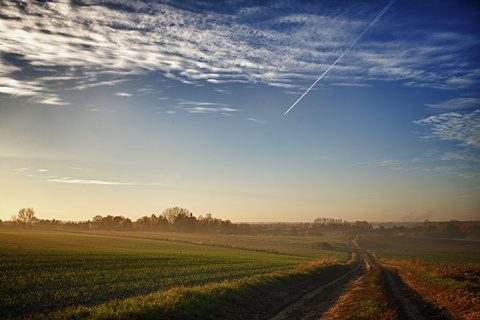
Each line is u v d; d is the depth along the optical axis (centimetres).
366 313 1759
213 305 1834
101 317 1390
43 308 1950
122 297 2342
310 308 2175
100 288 2609
